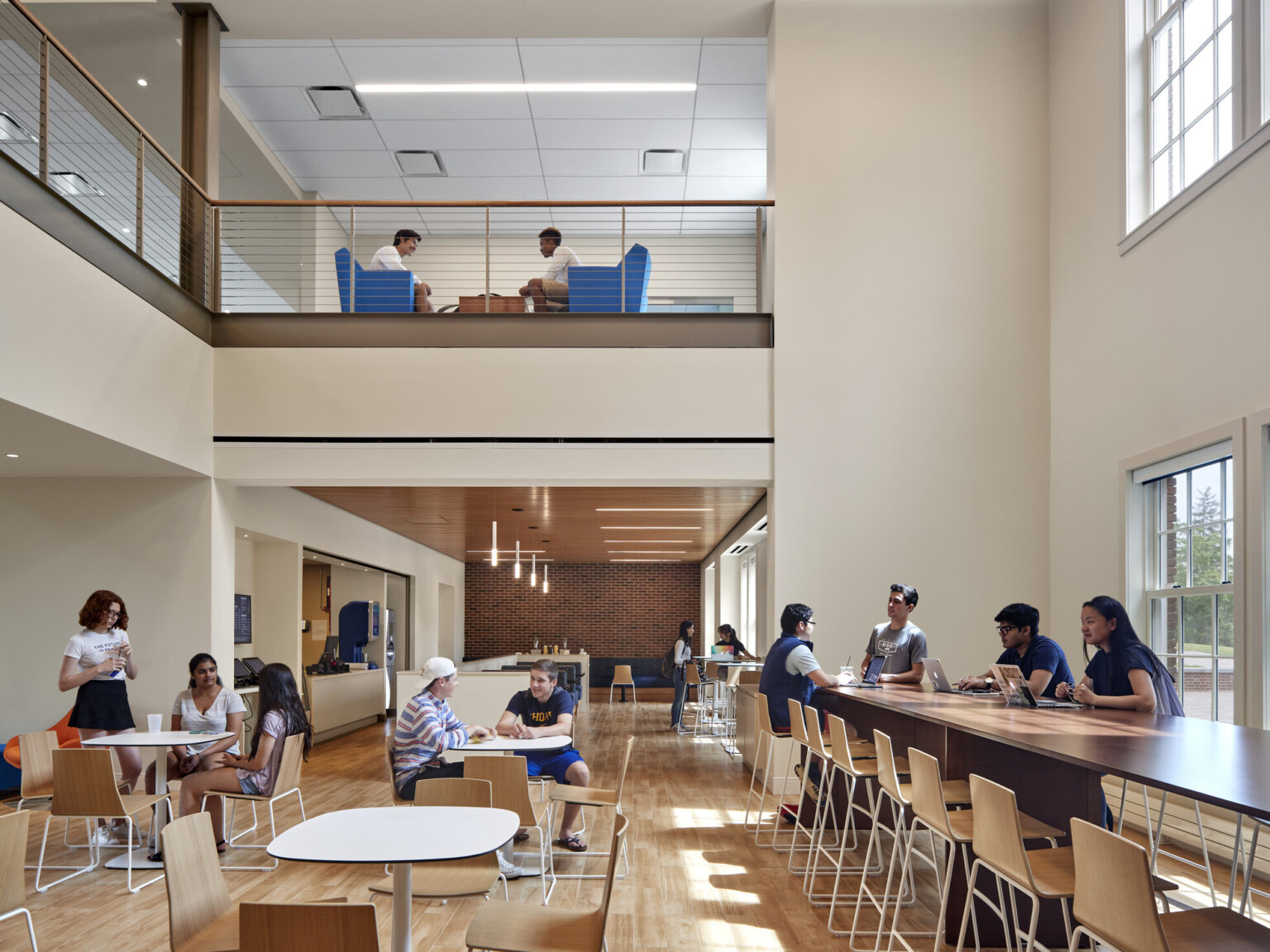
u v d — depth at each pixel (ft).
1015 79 25.82
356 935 6.88
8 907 9.00
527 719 18.54
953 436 24.63
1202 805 17.22
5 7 24.71
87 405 18.56
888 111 25.75
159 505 24.26
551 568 67.00
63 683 18.66
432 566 53.06
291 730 17.70
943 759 15.24
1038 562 24.40
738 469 24.56
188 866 8.77
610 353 24.73
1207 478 18.22
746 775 26.89
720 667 38.55
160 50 27.30
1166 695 13.43
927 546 24.32
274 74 31.30
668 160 37.55
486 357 24.67
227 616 25.05
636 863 16.99
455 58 30.42
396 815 9.93
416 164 37.63
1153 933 6.03
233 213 35.12
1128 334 20.77
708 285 43.70
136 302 20.57
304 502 31.53
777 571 24.14
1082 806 11.62
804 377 24.70
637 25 26.94
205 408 24.04
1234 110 17.03
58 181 31.73
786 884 15.55
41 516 24.34
